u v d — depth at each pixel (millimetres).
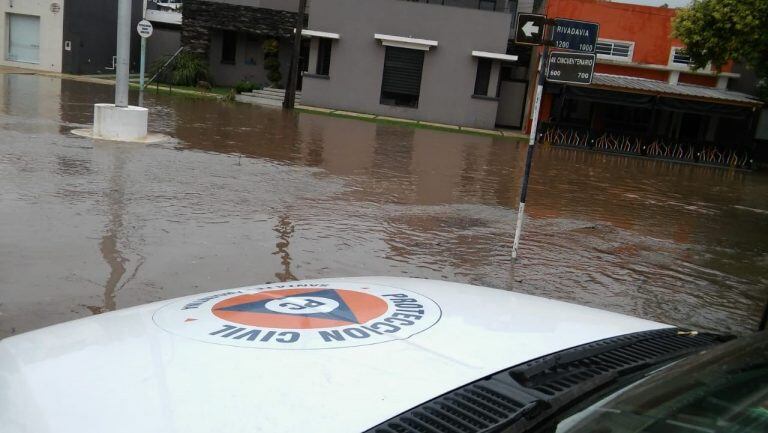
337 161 13383
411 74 27953
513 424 1399
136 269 5367
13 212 6664
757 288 6926
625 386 1624
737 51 17219
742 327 5555
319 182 10578
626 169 19000
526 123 27812
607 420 1443
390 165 13773
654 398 1517
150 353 1669
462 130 25781
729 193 16016
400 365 1643
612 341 1996
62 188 7965
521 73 29844
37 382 1531
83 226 6438
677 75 27109
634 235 9203
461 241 7664
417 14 27391
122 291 4852
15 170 8703
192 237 6484
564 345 1893
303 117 23031
